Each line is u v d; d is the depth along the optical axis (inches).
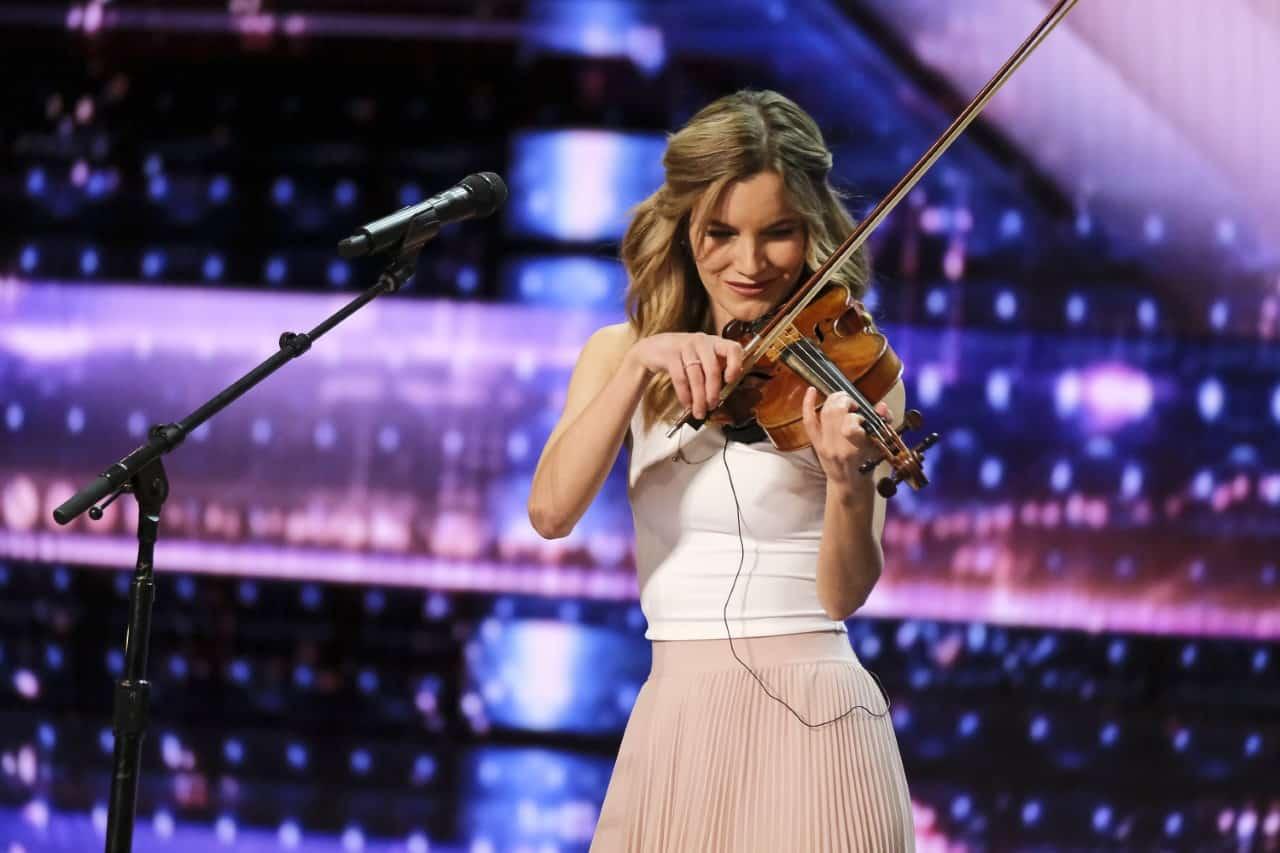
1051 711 662.5
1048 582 740.0
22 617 748.0
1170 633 711.7
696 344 230.5
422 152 866.8
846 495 225.1
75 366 839.1
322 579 771.4
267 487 808.9
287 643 737.6
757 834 234.7
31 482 816.3
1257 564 743.7
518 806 559.5
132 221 863.7
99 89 868.6
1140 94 807.1
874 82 837.2
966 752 616.4
